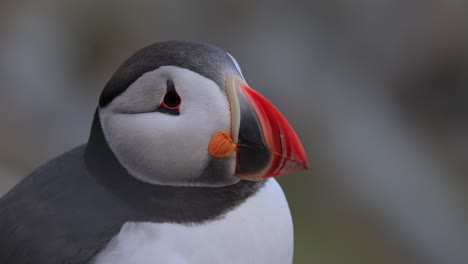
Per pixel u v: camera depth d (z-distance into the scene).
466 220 13.66
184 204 5.00
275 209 5.23
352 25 15.05
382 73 15.10
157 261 4.79
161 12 14.47
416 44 15.17
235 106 4.93
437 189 13.97
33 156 12.20
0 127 12.41
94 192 5.09
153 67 4.94
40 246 4.96
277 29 14.66
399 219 13.30
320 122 13.95
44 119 12.85
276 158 4.92
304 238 12.66
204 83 4.92
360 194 13.39
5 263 5.02
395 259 12.87
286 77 14.22
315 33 14.83
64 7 14.23
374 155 13.92
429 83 15.22
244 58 14.35
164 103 4.97
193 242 4.89
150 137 4.95
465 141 14.98
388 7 15.10
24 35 13.80
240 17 14.62
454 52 15.13
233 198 5.09
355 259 12.65
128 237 4.86
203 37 14.49
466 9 15.08
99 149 5.17
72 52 13.94
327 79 14.51
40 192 5.20
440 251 13.20
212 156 4.97
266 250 5.09
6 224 5.12
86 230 4.94
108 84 5.09
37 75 13.40
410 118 15.12
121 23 14.27
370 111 14.53
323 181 13.37
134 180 5.07
